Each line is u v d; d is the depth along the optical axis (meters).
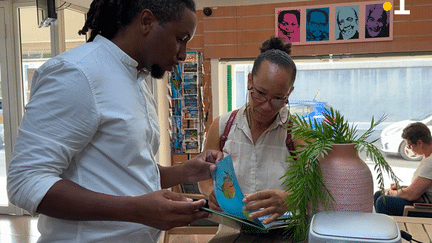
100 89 0.92
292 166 1.10
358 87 4.69
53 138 0.86
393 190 3.12
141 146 1.01
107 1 1.00
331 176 1.04
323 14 4.08
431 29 3.88
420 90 4.58
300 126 1.13
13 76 4.27
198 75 4.17
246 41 4.27
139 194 1.00
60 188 0.85
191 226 2.85
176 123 4.23
